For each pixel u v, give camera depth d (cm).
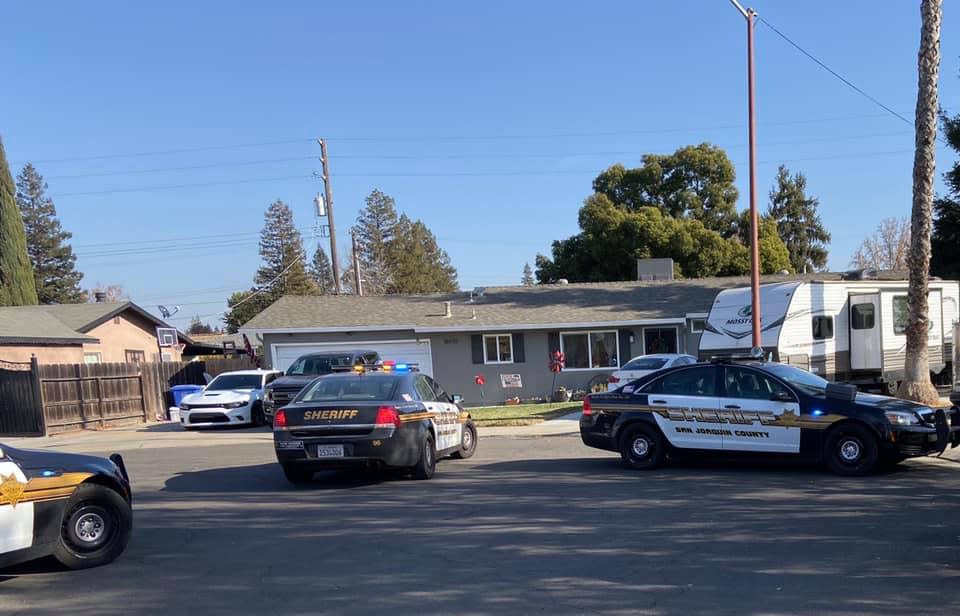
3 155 3850
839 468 999
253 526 806
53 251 6231
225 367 2905
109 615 537
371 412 998
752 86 1844
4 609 555
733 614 507
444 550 683
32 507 611
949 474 998
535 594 556
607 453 1314
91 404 2266
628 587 566
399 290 7188
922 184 1591
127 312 3091
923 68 1574
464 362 2720
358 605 543
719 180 4431
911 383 1612
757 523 750
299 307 2886
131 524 692
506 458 1288
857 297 2020
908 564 607
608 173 4497
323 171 3394
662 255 3978
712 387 1080
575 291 3058
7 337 2244
